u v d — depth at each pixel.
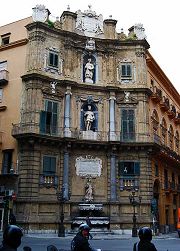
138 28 41.09
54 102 36.06
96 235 31.56
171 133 50.50
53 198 33.66
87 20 40.00
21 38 37.72
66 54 37.84
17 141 33.97
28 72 35.53
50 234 31.11
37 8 37.50
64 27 38.59
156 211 39.84
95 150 36.62
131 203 34.09
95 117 37.84
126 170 36.66
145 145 36.69
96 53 39.38
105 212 35.16
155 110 43.28
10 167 34.06
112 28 40.34
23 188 32.47
